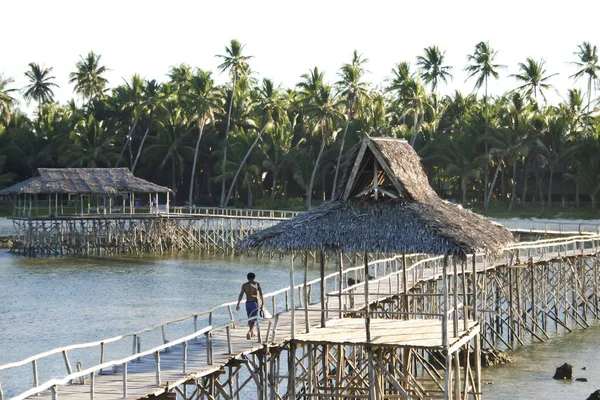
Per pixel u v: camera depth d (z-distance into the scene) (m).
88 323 68.06
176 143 160.75
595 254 75.12
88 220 121.88
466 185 149.50
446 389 35.53
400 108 163.12
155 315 71.75
